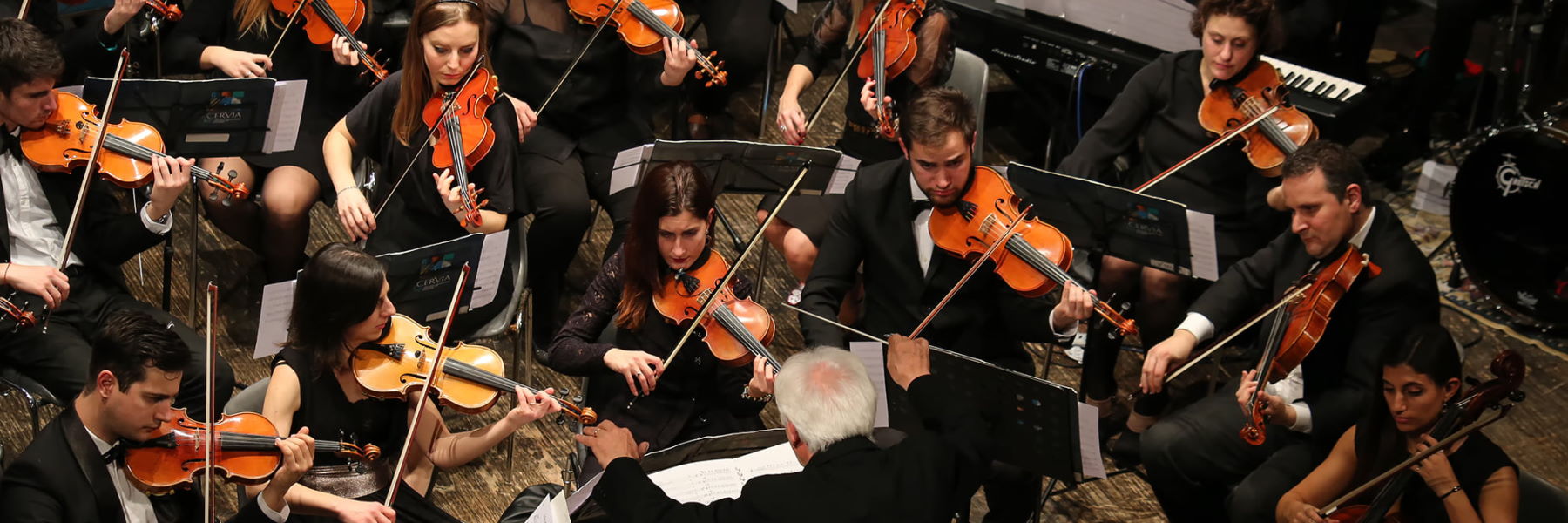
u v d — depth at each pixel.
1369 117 4.55
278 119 3.64
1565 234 4.26
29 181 3.42
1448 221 5.07
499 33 4.15
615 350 3.15
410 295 3.22
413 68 3.57
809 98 5.74
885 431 3.22
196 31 4.17
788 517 2.38
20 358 3.37
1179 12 4.80
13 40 3.24
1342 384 3.30
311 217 4.80
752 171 3.62
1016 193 3.50
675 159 3.54
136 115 3.52
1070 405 2.75
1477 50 5.95
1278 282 3.48
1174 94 3.96
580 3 4.11
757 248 4.77
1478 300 4.64
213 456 2.70
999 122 5.64
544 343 4.14
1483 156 4.34
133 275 4.38
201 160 3.95
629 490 2.51
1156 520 3.71
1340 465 3.06
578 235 4.01
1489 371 4.27
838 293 3.47
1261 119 3.77
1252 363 3.64
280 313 3.06
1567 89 4.80
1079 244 3.56
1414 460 2.84
